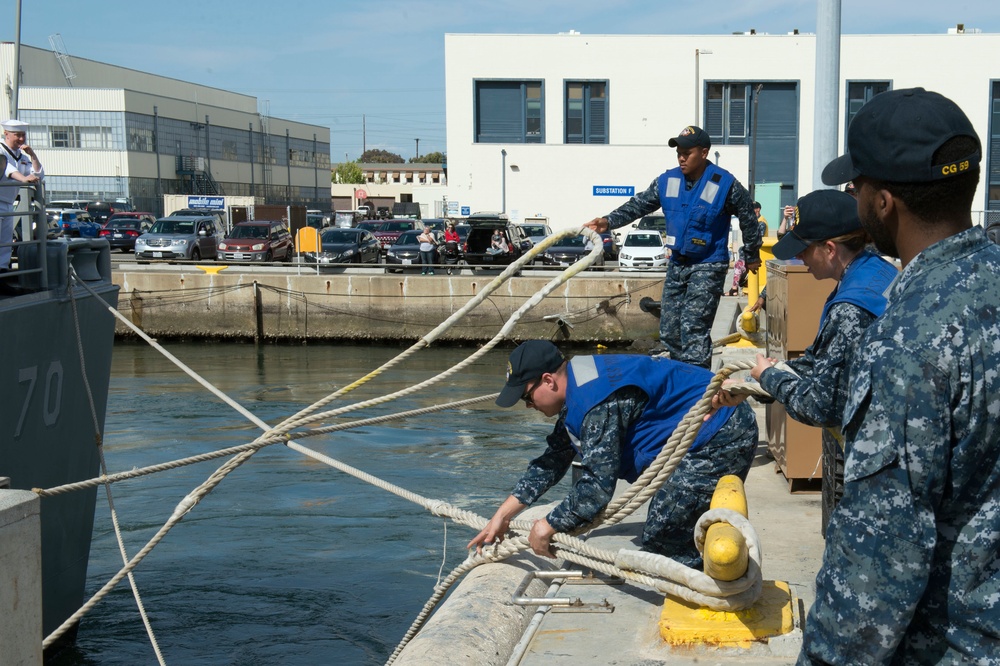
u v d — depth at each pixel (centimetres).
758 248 618
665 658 367
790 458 598
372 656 663
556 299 2680
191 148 7269
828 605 180
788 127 4684
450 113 4759
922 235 184
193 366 2331
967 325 170
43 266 749
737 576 361
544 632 398
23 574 415
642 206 601
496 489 1130
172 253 3481
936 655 178
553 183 4741
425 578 816
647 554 388
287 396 1878
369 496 1088
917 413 169
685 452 378
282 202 8806
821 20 823
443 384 2006
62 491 566
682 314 596
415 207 8419
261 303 2795
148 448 1377
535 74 4741
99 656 698
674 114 4725
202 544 924
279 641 695
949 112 181
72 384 795
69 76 6750
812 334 557
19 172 723
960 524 175
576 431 392
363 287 2766
